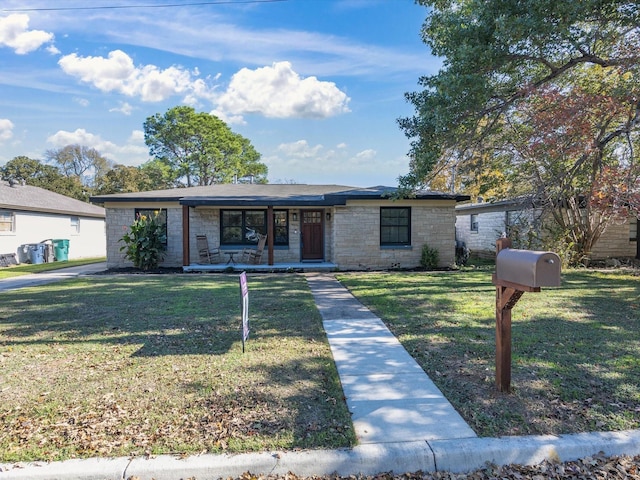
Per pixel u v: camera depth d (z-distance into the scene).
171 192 16.42
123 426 3.10
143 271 14.49
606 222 13.72
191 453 2.72
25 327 6.21
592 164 9.09
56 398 3.63
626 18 8.17
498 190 14.69
